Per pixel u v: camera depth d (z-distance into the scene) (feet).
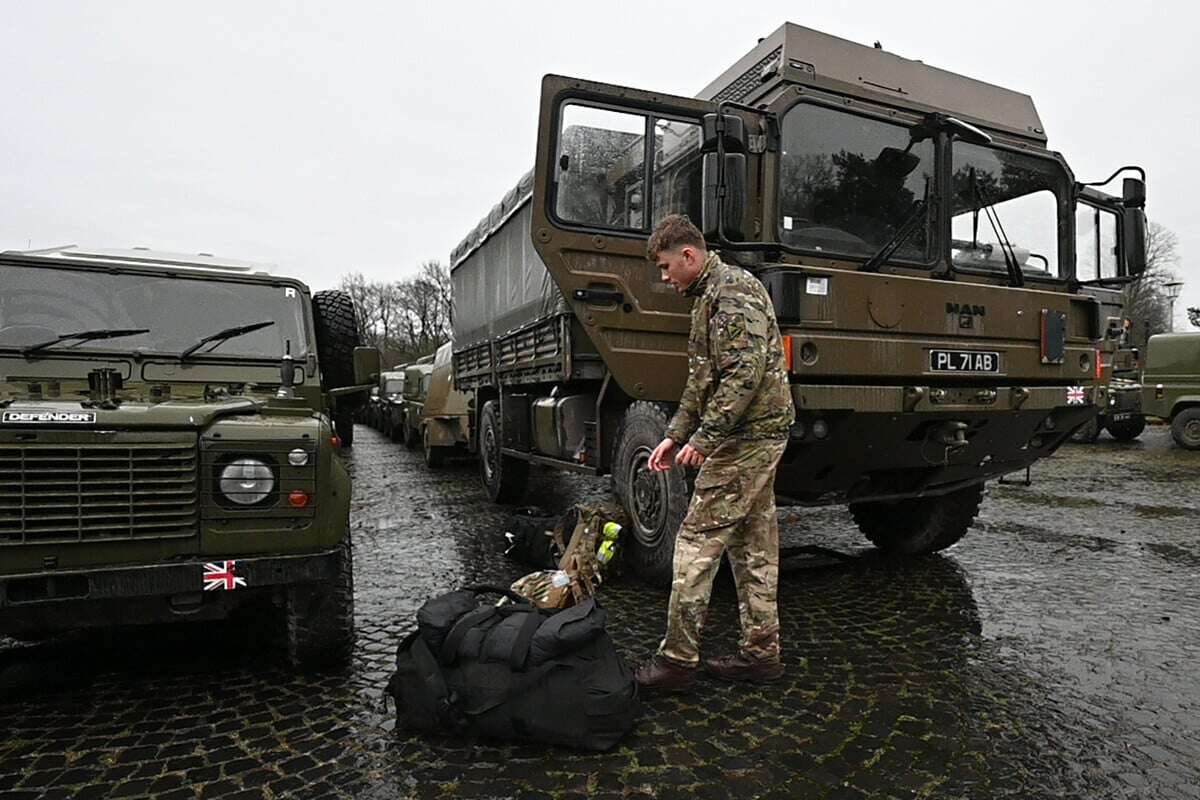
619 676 9.23
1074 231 17.11
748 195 13.52
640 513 15.58
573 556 14.89
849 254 14.16
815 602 14.88
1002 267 15.93
